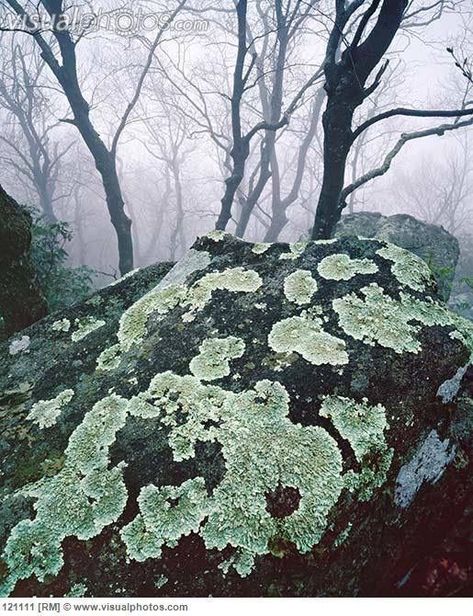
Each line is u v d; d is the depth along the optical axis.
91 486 0.68
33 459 0.73
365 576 0.72
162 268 1.12
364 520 0.70
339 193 2.00
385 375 0.77
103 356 0.90
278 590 0.62
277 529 0.64
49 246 2.38
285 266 0.95
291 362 0.79
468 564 0.81
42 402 0.83
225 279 0.95
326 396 0.74
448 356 0.81
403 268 0.92
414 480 0.76
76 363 0.91
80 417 0.78
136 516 0.65
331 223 2.06
